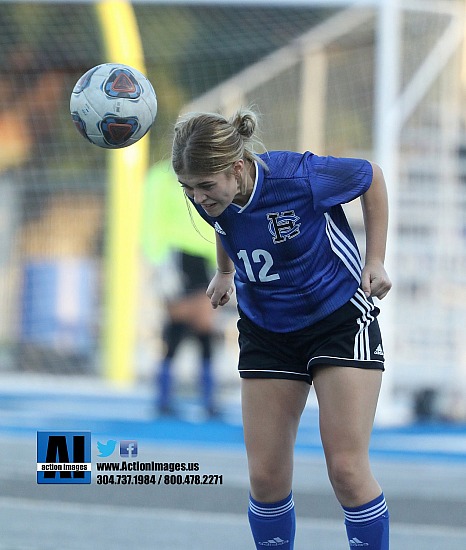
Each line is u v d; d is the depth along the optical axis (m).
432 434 34.66
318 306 13.09
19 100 44.47
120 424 35.66
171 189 36.94
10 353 44.78
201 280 37.19
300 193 12.70
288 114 41.31
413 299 38.78
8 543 17.34
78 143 44.66
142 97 13.20
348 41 38.94
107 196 44.53
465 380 38.38
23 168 44.91
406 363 38.38
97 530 18.72
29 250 44.97
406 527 19.62
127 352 44.09
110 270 44.09
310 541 18.12
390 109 36.47
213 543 17.80
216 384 38.97
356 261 13.31
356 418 12.83
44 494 22.44
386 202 13.20
